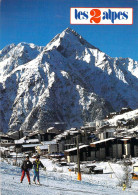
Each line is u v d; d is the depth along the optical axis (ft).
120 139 415.03
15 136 650.02
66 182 73.56
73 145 451.53
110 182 158.20
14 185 48.19
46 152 440.45
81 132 505.66
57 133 597.11
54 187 53.42
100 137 498.28
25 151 466.70
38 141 504.84
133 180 191.83
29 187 48.16
